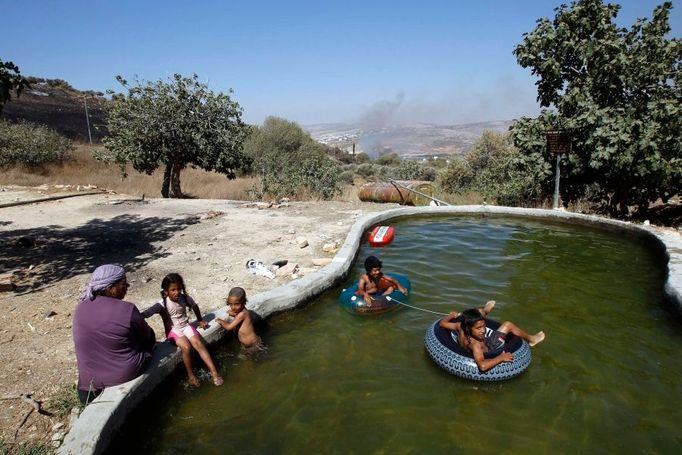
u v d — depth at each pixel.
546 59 12.66
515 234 10.91
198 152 16.97
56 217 12.07
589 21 12.08
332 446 3.85
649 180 10.88
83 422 3.54
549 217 12.21
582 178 12.99
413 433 3.99
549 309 6.60
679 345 5.57
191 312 5.85
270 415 4.29
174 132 16.45
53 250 8.84
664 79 11.31
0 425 3.63
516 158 13.15
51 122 38.12
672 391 4.61
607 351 5.41
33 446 3.40
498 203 15.02
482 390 4.62
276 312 6.27
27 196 15.03
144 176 22.53
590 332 5.90
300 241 9.23
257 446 3.87
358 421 4.17
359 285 6.72
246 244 9.31
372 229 11.21
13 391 4.09
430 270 8.27
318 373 4.99
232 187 20.22
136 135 16.12
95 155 16.53
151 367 4.39
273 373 5.00
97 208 13.55
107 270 4.13
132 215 12.50
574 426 4.07
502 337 5.13
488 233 11.02
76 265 7.89
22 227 10.75
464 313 4.84
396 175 30.17
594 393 4.57
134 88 15.99
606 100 12.16
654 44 11.26
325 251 8.78
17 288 6.72
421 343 5.62
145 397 4.22
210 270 7.63
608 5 12.02
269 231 10.48
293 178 18.31
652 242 9.48
